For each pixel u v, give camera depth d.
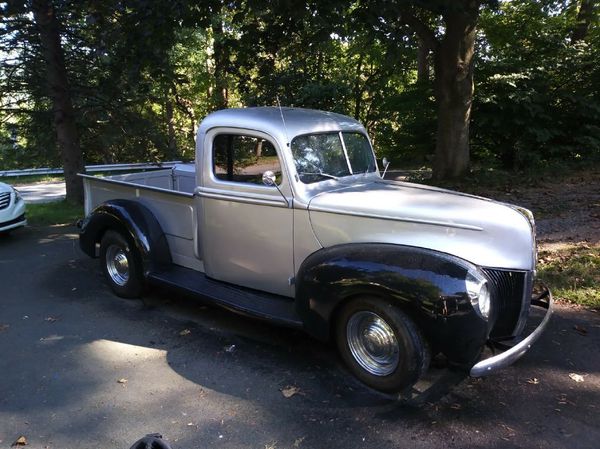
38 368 4.03
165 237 5.15
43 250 7.70
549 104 12.79
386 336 3.41
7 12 8.71
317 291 3.57
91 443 3.09
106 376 3.89
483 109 12.43
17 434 3.19
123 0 7.71
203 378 3.83
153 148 11.83
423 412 3.31
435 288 3.12
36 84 10.48
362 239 3.75
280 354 4.18
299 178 4.04
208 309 5.20
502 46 14.35
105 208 5.30
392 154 15.58
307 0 6.98
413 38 7.59
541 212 8.13
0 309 5.30
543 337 4.31
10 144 12.44
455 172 11.27
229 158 4.36
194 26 8.23
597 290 5.21
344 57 19.27
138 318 5.00
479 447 2.96
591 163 12.05
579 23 14.36
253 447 3.02
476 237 3.42
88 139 12.52
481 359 3.32
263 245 4.25
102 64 10.30
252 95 9.91
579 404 3.37
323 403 3.45
